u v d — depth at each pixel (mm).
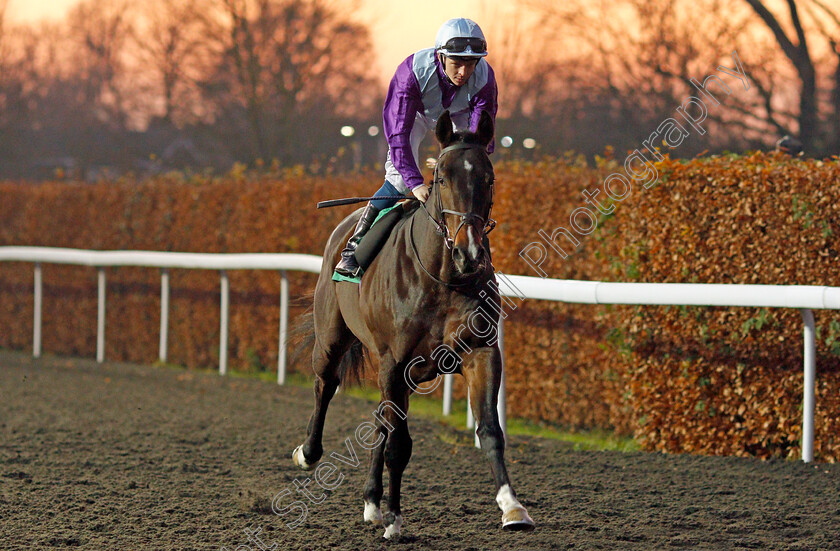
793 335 4691
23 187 10820
